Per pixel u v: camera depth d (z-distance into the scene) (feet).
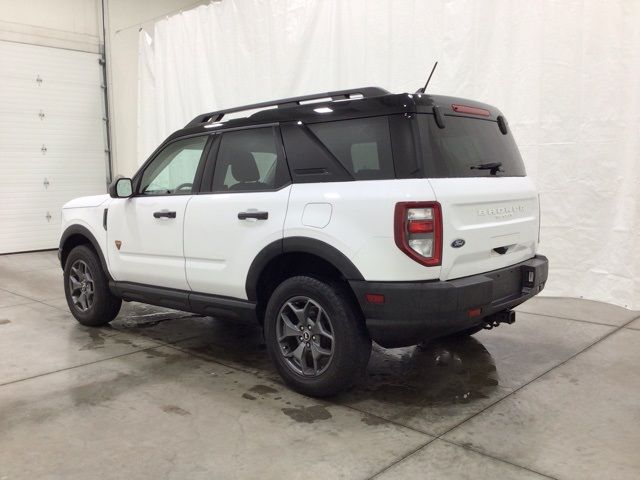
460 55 19.31
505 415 10.07
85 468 8.37
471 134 10.94
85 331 15.84
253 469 8.29
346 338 10.11
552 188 18.42
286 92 24.44
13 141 31.58
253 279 11.39
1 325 16.52
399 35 20.58
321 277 10.56
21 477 8.13
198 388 11.50
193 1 35.58
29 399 10.96
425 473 8.13
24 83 31.73
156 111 31.55
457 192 9.69
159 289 13.73
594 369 12.29
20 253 32.27
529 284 11.46
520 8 18.25
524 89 18.42
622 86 17.16
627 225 17.25
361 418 10.01
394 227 9.32
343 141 10.40
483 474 8.10
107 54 34.60
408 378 11.93
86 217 15.57
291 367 11.07
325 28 23.02
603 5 17.15
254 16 25.43
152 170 14.20
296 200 10.64
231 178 12.22
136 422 9.91
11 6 30.91
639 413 10.09
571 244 18.40
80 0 33.32
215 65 27.55
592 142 17.74
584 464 8.36
